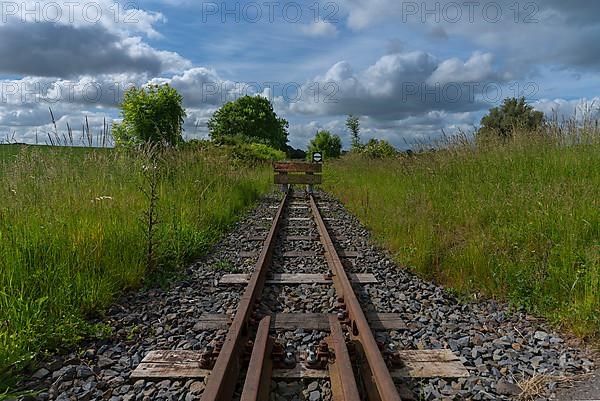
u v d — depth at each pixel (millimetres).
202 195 10656
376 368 3174
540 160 9445
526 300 5316
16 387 3459
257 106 82188
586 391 3432
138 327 4566
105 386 3482
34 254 5293
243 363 3686
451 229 7938
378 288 5953
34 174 7664
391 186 13047
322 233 9156
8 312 4164
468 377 3637
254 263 7219
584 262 5559
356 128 43281
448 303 5461
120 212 7480
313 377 3494
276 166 19266
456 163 11070
